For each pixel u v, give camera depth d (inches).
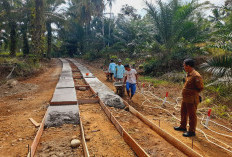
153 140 148.7
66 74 539.2
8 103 247.9
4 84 350.0
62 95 274.2
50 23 997.8
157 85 382.9
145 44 606.5
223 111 225.0
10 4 710.5
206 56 429.4
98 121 189.9
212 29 444.1
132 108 218.4
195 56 447.5
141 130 168.6
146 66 526.3
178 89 347.6
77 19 1094.4
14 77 442.6
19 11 711.7
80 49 1450.5
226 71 268.4
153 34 559.5
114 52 957.2
